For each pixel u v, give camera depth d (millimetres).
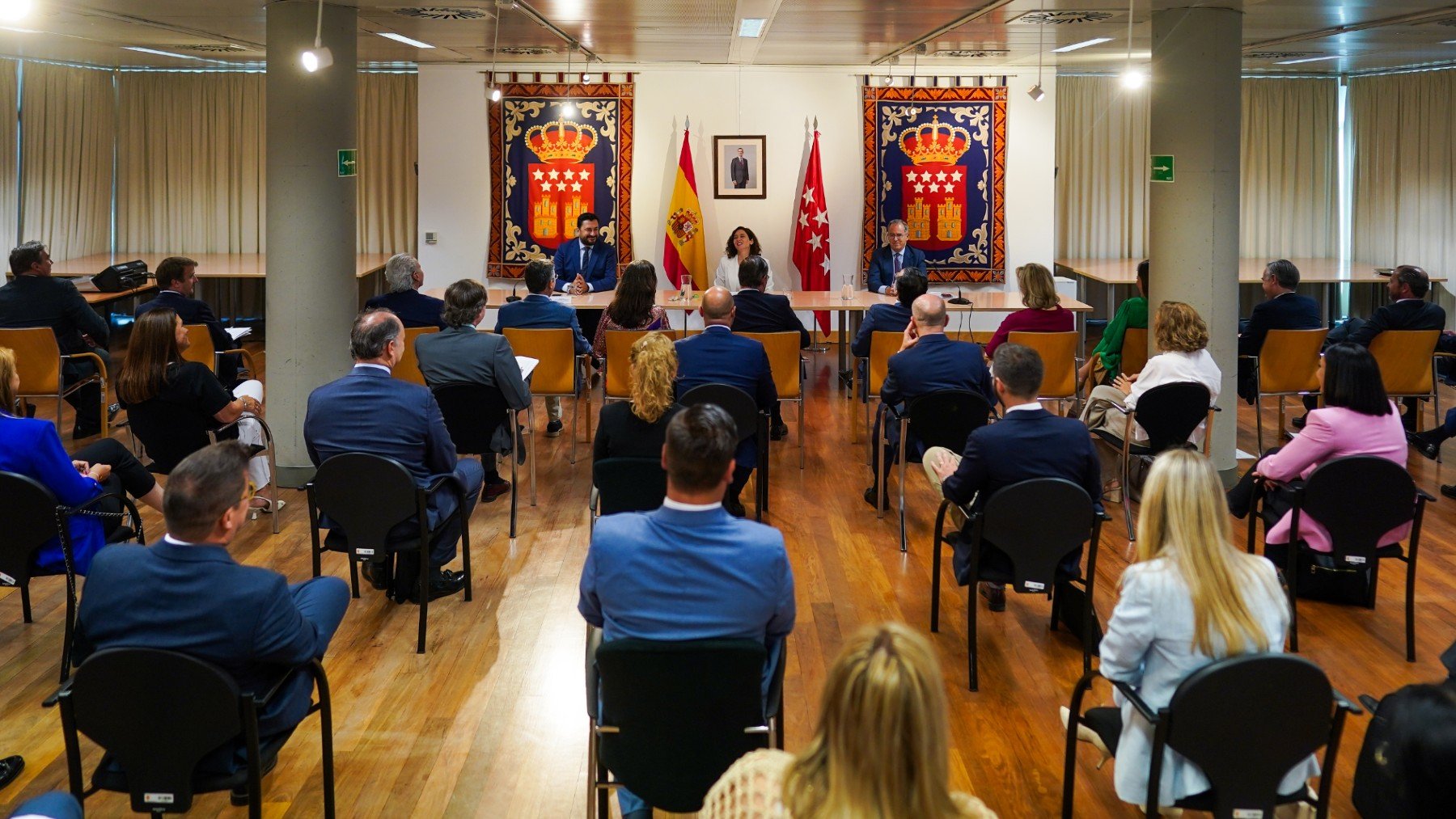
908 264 9992
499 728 3896
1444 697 1772
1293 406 9117
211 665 2629
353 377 4496
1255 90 13070
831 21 8039
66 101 12359
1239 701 2582
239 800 3410
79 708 2641
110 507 4543
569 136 11266
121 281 9883
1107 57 10852
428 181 11305
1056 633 4711
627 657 2592
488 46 9883
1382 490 4191
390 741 3797
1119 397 6145
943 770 1674
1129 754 2822
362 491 4277
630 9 7480
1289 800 2734
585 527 6023
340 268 6707
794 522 6133
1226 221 6723
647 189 11398
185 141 13039
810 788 1723
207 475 2734
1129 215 13047
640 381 4602
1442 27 8672
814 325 11531
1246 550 5645
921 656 1687
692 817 3328
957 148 11398
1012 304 8789
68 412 8797
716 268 11359
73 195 12594
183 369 5250
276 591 2785
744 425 5547
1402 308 7191
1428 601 5023
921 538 5867
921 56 10516
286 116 6504
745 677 2602
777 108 11312
